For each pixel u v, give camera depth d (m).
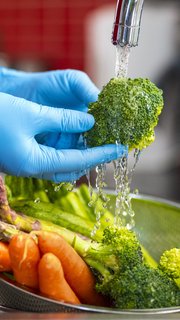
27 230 0.76
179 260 0.71
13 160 0.74
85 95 0.91
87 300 0.73
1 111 0.74
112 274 0.71
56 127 0.74
